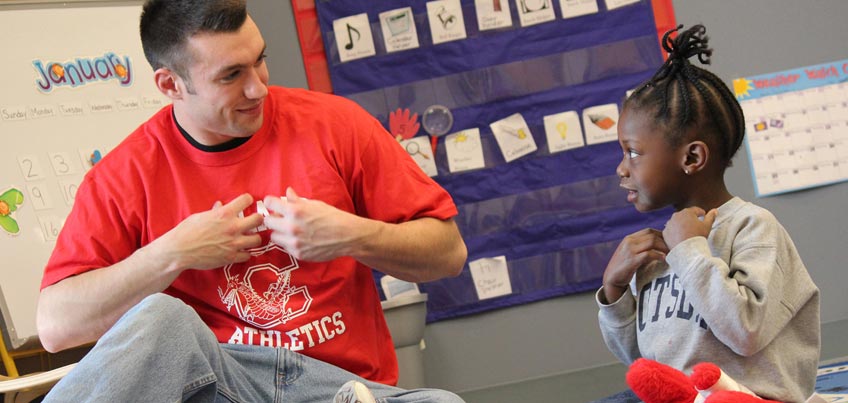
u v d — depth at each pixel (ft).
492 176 13.38
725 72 13.58
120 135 10.54
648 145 5.33
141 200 5.59
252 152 5.59
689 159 5.23
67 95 10.36
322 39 13.30
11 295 9.59
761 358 4.85
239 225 5.20
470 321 13.33
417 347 10.54
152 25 5.23
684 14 13.55
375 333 5.66
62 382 4.17
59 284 5.46
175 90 5.37
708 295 4.75
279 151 5.58
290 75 13.30
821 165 13.51
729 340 4.73
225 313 5.48
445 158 13.34
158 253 5.12
